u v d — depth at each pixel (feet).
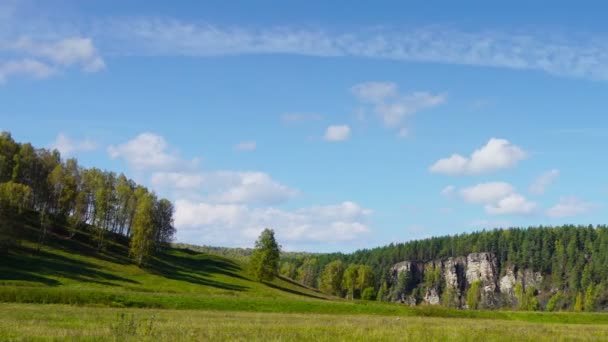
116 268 389.80
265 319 162.09
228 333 103.81
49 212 474.08
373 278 608.19
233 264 574.15
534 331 141.90
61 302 207.21
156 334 96.58
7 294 203.72
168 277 402.93
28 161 457.27
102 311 172.55
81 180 477.36
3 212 349.82
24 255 352.08
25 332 95.91
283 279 567.18
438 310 269.03
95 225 470.39
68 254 389.39
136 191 531.09
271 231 473.26
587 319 271.69
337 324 144.25
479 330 135.95
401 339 104.73
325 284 599.98
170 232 561.84
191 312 192.75
